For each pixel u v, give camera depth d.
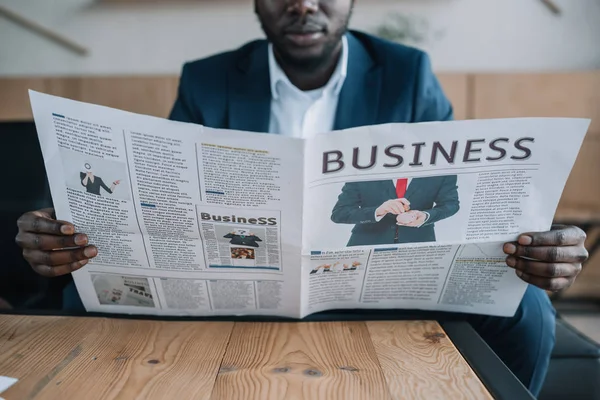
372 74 1.01
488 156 0.56
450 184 0.58
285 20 0.86
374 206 0.59
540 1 1.78
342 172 0.56
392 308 0.71
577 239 0.62
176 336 0.60
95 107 0.54
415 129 0.55
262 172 0.55
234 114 1.01
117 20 1.81
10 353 0.54
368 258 0.63
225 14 1.81
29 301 0.99
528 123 0.54
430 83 1.01
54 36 1.81
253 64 1.03
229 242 0.61
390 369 0.51
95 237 0.63
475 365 0.52
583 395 0.86
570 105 1.81
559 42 1.82
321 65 0.96
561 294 1.91
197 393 0.46
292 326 0.63
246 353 0.55
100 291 0.67
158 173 0.57
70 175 0.59
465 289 0.68
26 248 0.65
